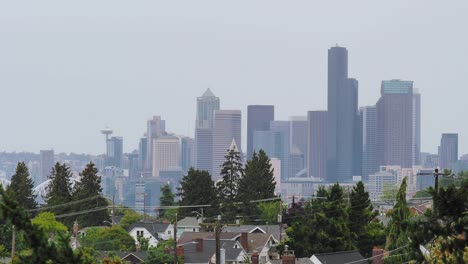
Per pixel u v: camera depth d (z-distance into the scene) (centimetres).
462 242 7206
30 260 5666
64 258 5697
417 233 7375
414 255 7531
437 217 7338
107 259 16562
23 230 5691
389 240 17162
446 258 7688
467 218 7206
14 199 5688
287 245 19588
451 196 7138
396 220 17162
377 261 16825
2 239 15525
